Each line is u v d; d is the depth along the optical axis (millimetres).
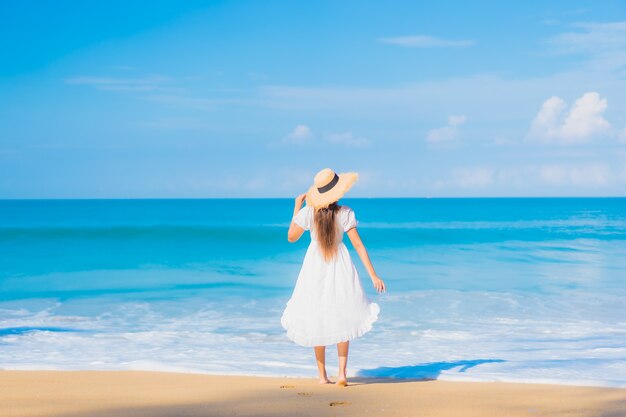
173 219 48062
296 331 5617
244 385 5688
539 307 12336
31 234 28172
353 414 4410
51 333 9586
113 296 13984
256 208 97125
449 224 43656
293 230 5707
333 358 7691
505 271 18609
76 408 4586
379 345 8711
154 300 13391
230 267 19609
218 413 4430
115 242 26297
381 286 5625
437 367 7078
